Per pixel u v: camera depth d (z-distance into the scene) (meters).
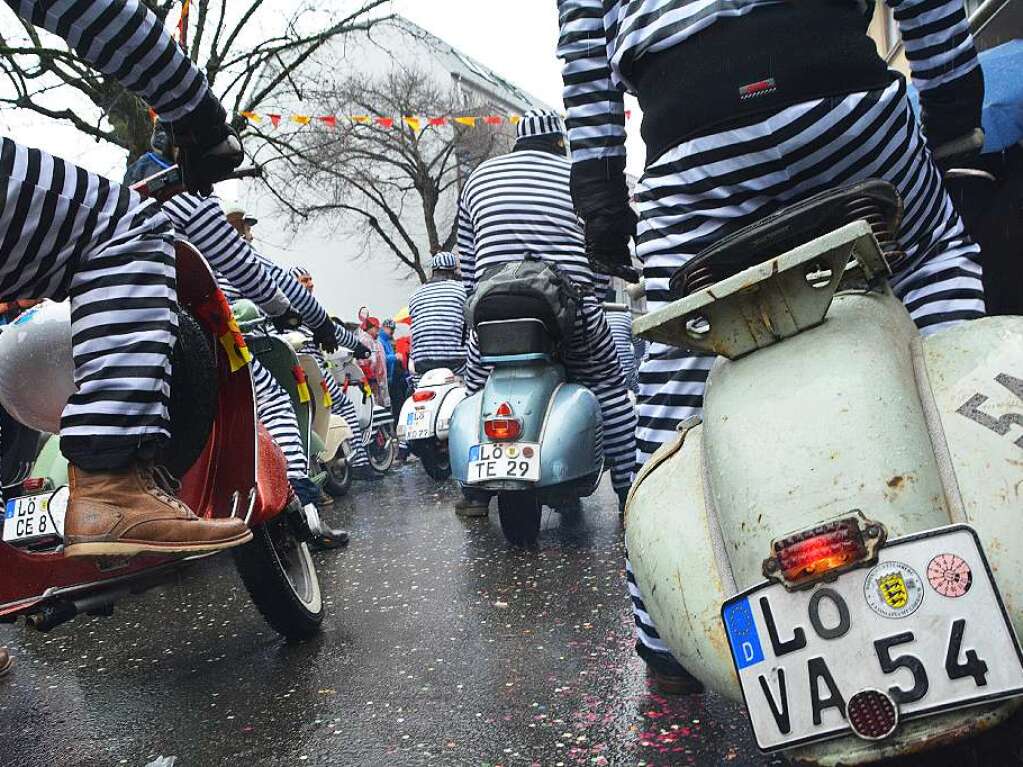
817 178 1.86
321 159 26.95
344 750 2.46
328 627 3.66
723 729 2.31
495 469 4.54
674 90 1.92
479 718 2.56
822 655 1.32
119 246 2.18
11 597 2.72
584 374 4.95
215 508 2.90
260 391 5.44
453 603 3.81
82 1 2.02
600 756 2.25
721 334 1.56
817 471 1.38
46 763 2.59
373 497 7.52
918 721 1.29
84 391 2.15
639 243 2.09
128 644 3.75
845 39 1.82
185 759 2.52
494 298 4.51
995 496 1.34
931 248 2.04
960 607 1.27
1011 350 1.45
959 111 2.10
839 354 1.47
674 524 1.59
